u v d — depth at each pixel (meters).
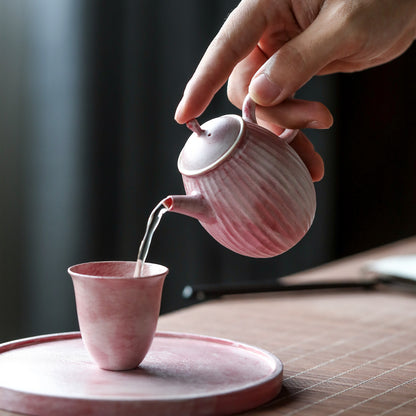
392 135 2.57
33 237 1.70
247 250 0.88
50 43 1.67
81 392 0.81
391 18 0.93
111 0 1.73
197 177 0.86
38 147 1.68
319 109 0.92
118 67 1.75
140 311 0.85
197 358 0.90
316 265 2.40
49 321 1.72
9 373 0.85
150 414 0.79
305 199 0.88
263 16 0.94
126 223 1.81
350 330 1.06
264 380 0.83
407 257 1.33
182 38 1.87
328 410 0.83
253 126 0.87
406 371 0.92
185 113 0.93
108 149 1.76
